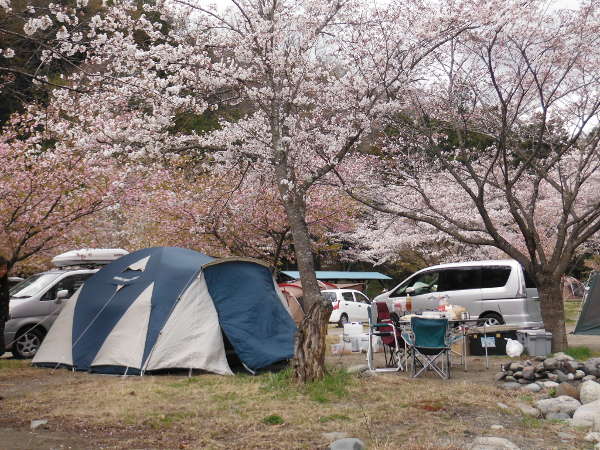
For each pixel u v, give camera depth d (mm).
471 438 6371
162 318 10430
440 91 14031
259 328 10938
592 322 11789
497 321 14828
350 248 30812
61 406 7805
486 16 11375
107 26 11109
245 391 8648
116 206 14188
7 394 8695
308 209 20031
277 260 19344
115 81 9305
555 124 14633
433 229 22875
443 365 10375
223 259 11078
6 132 15047
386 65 12062
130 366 10195
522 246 22281
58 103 12820
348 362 11898
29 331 13008
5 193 13523
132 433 6578
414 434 6488
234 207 17406
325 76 13117
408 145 15312
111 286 11375
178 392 8633
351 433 6512
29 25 7422
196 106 12109
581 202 20859
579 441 6336
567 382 8961
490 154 17359
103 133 11969
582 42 12406
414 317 10078
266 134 13438
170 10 12023
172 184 18203
